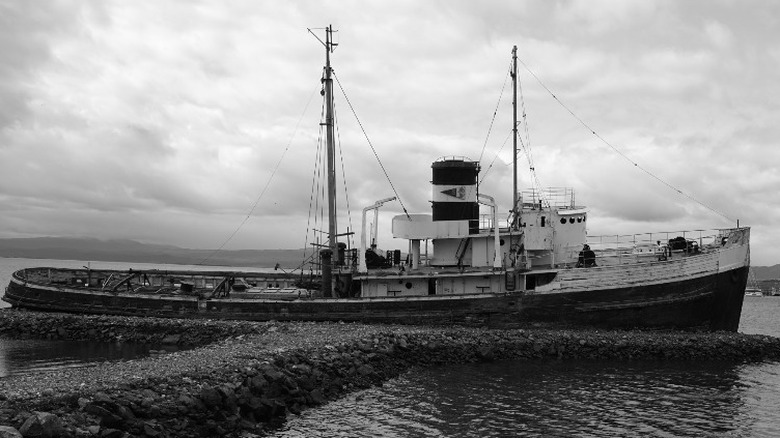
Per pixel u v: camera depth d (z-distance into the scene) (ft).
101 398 68.39
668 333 145.18
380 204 158.10
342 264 168.66
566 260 156.46
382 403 96.07
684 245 155.22
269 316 155.43
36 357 127.75
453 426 86.69
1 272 652.07
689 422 91.15
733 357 136.67
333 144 171.32
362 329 134.72
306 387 95.09
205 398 76.84
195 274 185.78
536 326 147.43
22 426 58.95
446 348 128.77
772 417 94.38
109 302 163.73
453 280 154.40
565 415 93.09
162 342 145.48
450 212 158.92
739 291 152.05
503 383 111.24
